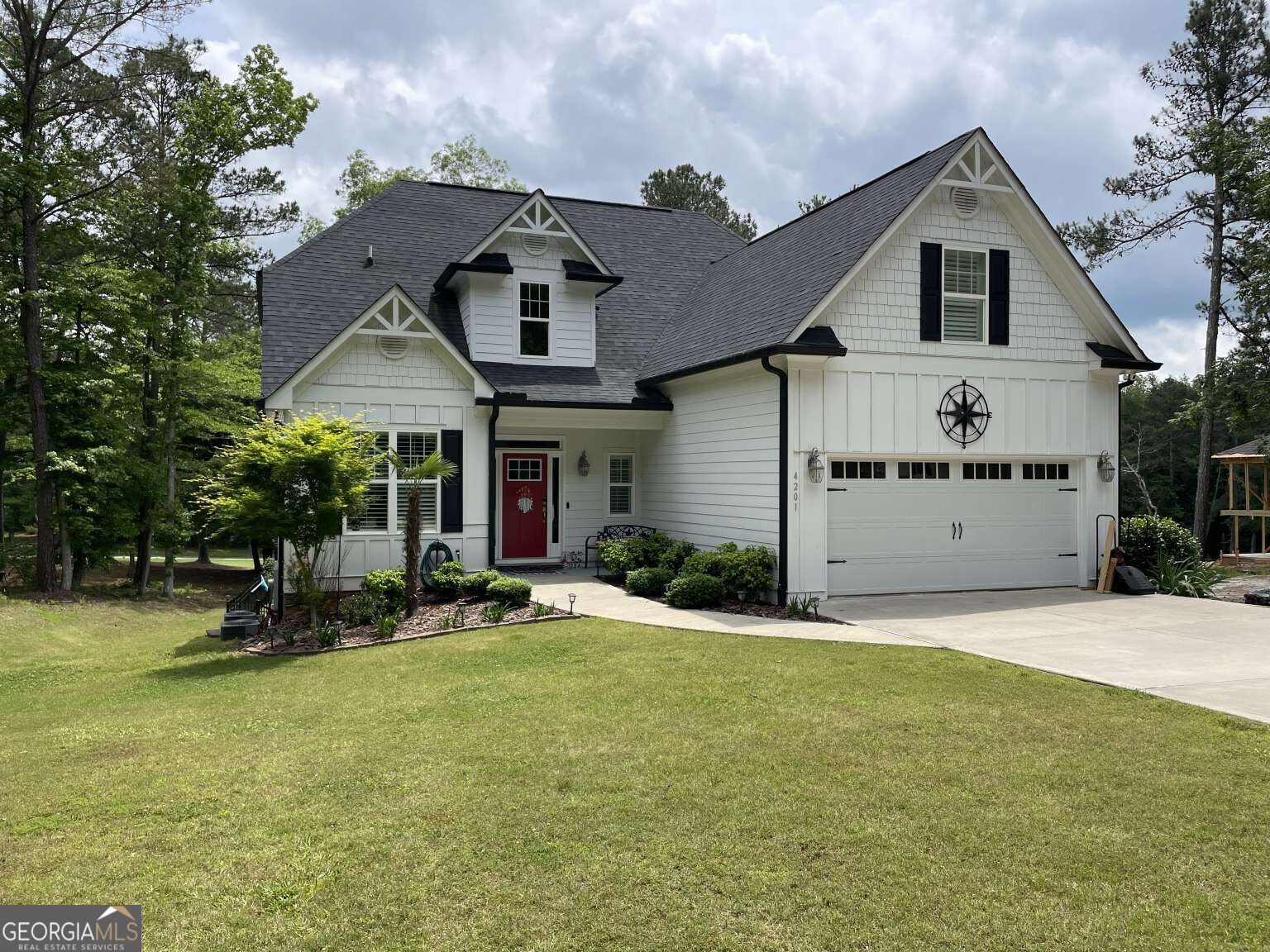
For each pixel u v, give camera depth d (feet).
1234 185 69.51
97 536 66.39
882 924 13.32
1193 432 130.62
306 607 46.24
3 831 17.16
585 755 20.98
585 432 61.16
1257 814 17.26
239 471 39.22
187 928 13.35
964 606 43.98
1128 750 21.07
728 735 22.53
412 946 12.84
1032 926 13.25
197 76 82.74
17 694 32.94
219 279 101.91
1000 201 48.96
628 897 14.16
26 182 57.82
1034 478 50.57
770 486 45.47
